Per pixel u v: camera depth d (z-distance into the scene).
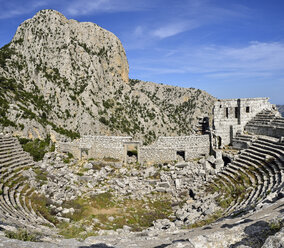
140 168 32.38
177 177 29.44
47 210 20.00
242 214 13.34
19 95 87.38
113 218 20.45
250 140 31.59
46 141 51.91
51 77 116.12
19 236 9.00
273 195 14.35
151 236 11.05
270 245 5.78
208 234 7.71
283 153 23.72
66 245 7.96
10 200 19.30
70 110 106.69
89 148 35.19
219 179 26.50
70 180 28.78
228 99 35.25
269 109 36.03
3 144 31.58
